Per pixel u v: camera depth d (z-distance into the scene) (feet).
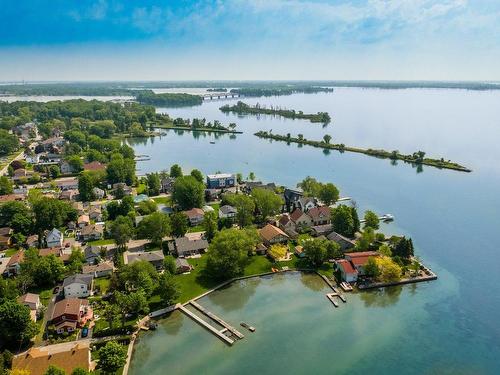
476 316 303.48
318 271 369.09
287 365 254.88
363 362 257.34
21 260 360.89
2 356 235.81
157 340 278.87
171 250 403.13
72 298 308.19
